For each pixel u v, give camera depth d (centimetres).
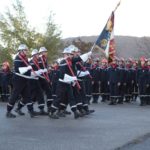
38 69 1625
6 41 4541
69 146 1043
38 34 4581
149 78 2264
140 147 1052
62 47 4725
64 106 1606
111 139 1141
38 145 1052
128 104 2309
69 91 1557
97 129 1309
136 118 1605
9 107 1582
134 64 2441
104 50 1786
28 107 1600
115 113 1783
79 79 1645
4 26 4562
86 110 1680
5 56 4491
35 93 1634
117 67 2306
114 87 2289
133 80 2438
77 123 1438
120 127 1356
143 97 2247
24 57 1557
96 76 2380
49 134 1209
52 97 1664
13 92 1575
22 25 4578
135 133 1241
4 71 2439
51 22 4622
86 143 1082
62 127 1344
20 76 1567
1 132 1238
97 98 2400
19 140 1114
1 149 1002
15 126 1358
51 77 2047
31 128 1318
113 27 1786
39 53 1662
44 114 1658
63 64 1543
